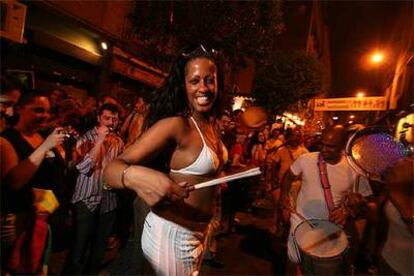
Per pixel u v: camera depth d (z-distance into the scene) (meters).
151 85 10.84
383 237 2.40
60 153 2.93
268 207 7.24
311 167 3.06
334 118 5.49
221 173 1.78
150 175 1.27
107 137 3.42
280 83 14.89
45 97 2.53
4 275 2.22
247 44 7.50
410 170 2.02
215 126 1.84
